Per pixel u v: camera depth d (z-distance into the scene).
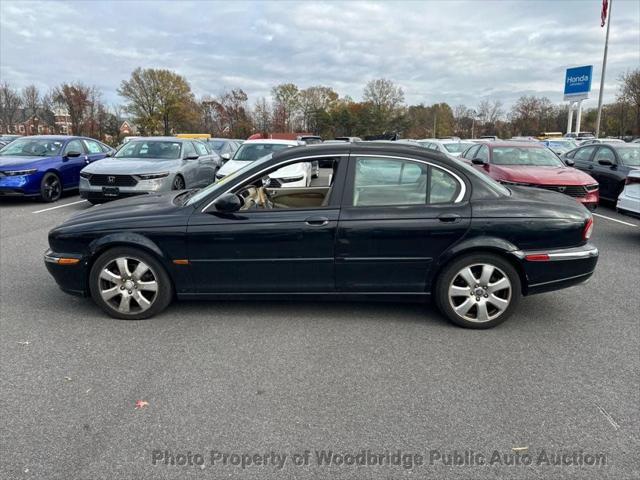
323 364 3.37
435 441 2.54
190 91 72.19
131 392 3.00
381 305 4.54
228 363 3.38
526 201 3.98
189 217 3.99
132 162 9.60
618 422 2.70
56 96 57.84
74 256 4.09
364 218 3.87
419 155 3.96
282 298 4.09
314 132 75.06
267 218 3.93
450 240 3.86
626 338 3.83
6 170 10.09
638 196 7.05
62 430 2.62
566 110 66.69
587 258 3.93
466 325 3.99
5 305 4.52
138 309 4.16
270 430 2.62
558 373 3.26
